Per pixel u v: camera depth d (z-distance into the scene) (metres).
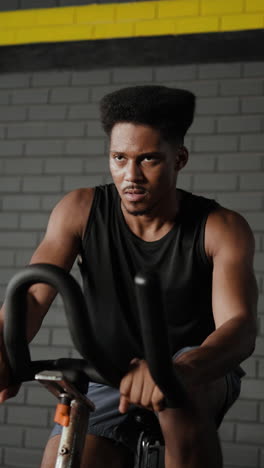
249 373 3.81
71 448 0.96
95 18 3.95
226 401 1.40
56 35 3.99
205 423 1.16
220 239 1.46
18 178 4.29
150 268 1.50
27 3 4.08
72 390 0.94
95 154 4.21
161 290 0.73
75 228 1.55
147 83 4.18
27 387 4.06
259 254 3.91
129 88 1.27
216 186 4.02
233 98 4.06
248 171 4.00
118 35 3.90
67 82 4.29
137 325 1.50
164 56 4.07
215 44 3.88
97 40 3.93
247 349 1.17
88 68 4.26
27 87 4.34
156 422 1.48
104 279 1.52
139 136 1.22
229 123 4.05
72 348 4.07
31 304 1.33
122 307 1.51
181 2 3.83
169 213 1.48
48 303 1.36
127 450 1.62
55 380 0.94
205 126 4.07
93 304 1.54
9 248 4.24
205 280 1.50
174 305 1.50
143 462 1.42
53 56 4.16
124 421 1.56
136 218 1.50
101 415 1.59
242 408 3.80
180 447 1.15
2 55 4.20
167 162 1.26
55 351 4.08
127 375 0.89
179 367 0.97
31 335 1.35
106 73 4.24
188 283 1.48
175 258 1.49
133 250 1.51
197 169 4.05
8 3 4.10
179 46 3.94
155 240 1.50
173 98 1.27
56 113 4.29
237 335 1.14
